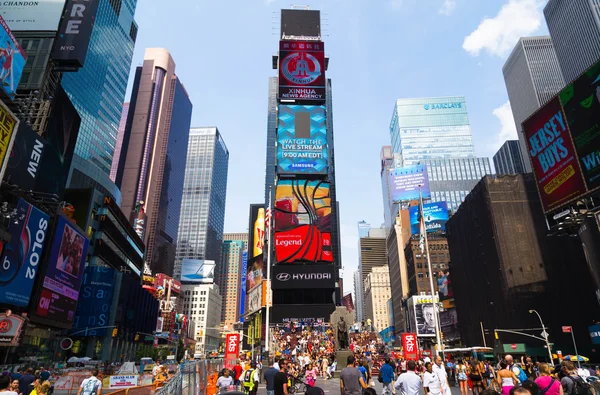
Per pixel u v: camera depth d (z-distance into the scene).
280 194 92.06
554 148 53.38
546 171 54.88
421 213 40.34
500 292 69.69
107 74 163.62
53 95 50.62
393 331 184.88
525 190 73.69
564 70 191.50
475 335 80.56
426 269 142.50
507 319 67.19
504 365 13.95
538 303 65.81
